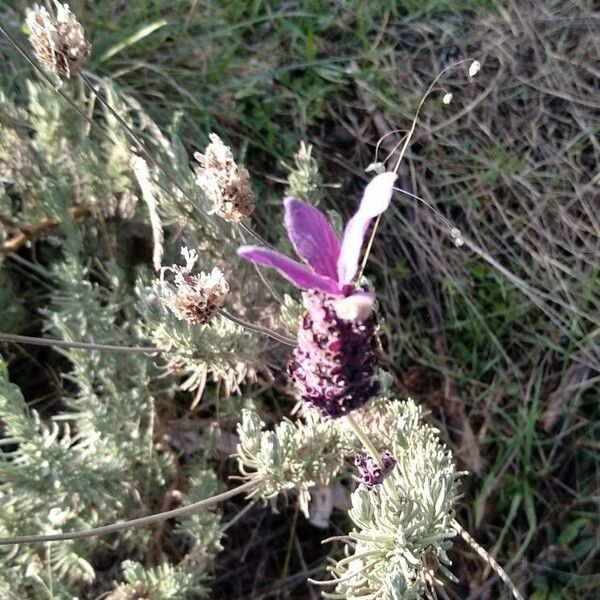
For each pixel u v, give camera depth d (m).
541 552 0.29
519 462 0.30
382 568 0.19
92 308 0.26
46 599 0.24
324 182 0.34
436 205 0.34
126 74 0.34
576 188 0.34
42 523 0.24
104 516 0.25
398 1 0.37
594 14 0.36
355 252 0.13
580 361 0.31
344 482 0.29
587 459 0.31
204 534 0.25
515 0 0.37
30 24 0.20
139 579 0.23
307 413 0.23
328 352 0.15
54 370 0.30
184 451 0.29
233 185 0.20
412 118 0.35
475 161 0.34
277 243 0.32
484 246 0.33
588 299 0.32
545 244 0.33
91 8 0.35
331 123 0.35
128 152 0.28
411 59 0.36
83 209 0.29
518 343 0.32
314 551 0.29
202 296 0.19
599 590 0.28
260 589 0.28
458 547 0.29
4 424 0.28
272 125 0.34
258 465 0.21
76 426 0.28
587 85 0.35
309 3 0.37
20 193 0.29
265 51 0.36
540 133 0.35
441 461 0.21
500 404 0.31
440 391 0.32
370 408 0.23
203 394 0.30
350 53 0.36
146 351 0.23
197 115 0.34
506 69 0.36
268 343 0.27
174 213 0.27
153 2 0.36
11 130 0.28
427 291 0.33
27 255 0.31
